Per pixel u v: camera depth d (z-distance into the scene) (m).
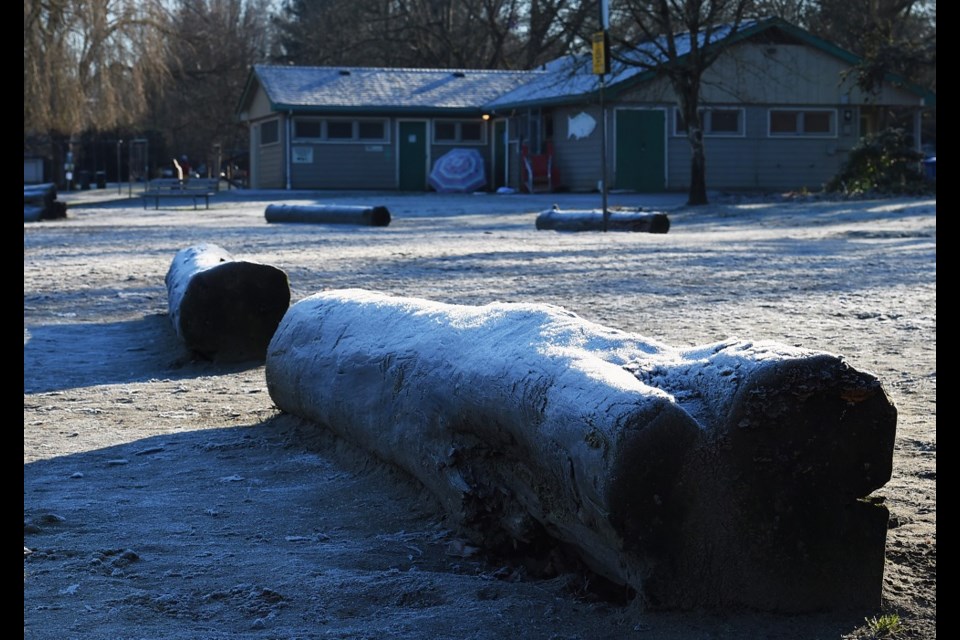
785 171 44.53
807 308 11.08
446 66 66.19
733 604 3.40
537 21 61.16
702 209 31.53
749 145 44.19
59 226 26.20
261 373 8.38
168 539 4.35
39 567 3.95
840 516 3.44
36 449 6.02
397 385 4.77
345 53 67.62
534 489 3.79
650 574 3.34
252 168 53.75
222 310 8.64
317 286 13.07
